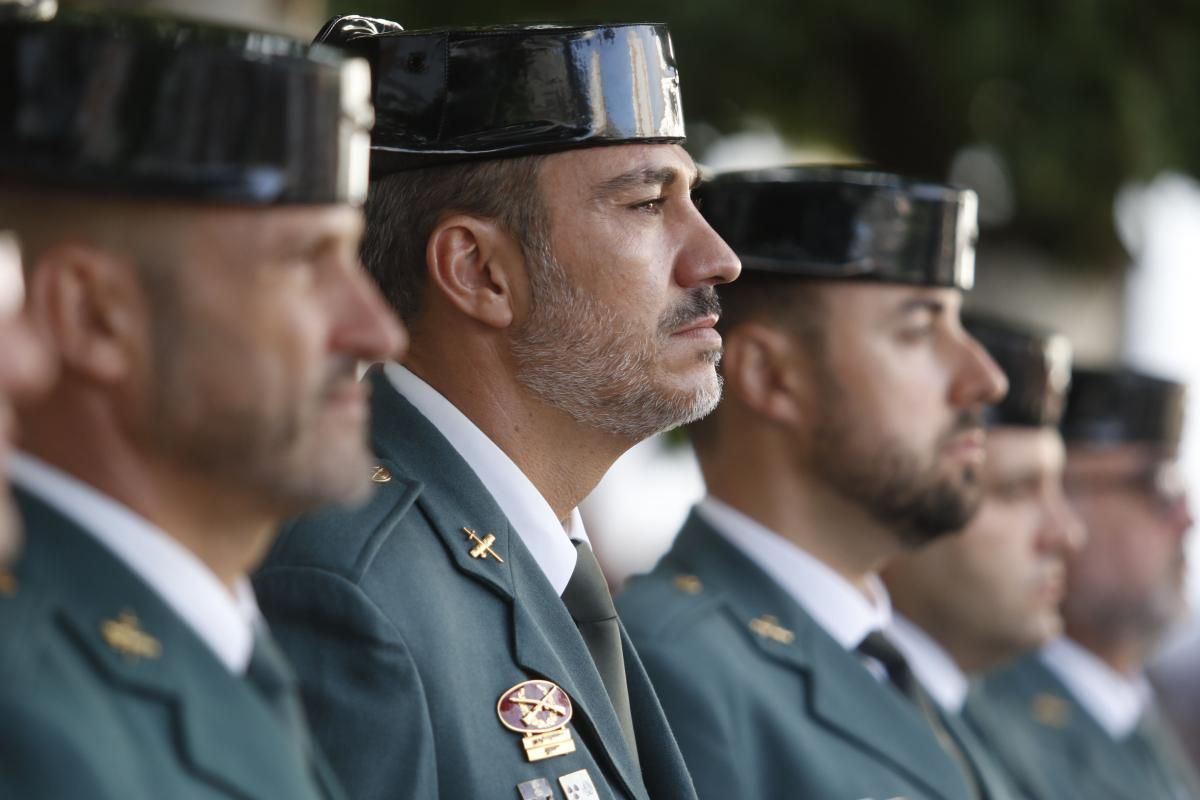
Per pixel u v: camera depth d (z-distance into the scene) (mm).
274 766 4750
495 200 6930
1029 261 16922
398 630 6137
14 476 4633
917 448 8953
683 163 7074
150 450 4711
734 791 8164
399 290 7051
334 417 4918
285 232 4805
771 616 8836
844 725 8625
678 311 6980
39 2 5910
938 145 15789
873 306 8961
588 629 6965
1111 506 14055
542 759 6324
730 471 9125
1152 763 14172
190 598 4789
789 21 15125
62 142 4562
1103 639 13984
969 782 9492
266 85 4750
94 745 4344
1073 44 15391
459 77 6984
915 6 15180
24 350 4199
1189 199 17453
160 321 4668
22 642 4371
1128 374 14102
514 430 6945
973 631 11367
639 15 15008
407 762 5992
